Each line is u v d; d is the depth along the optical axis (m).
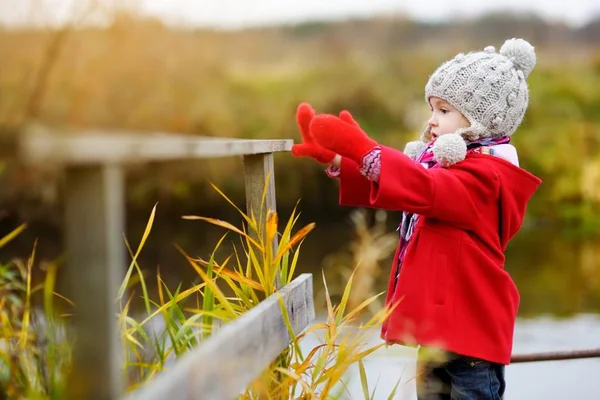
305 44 10.17
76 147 0.77
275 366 1.57
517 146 9.28
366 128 9.38
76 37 4.75
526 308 4.93
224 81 8.62
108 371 0.91
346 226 8.38
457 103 1.86
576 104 10.12
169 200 8.48
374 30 10.80
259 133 8.85
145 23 6.18
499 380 1.82
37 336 1.45
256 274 1.80
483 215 1.78
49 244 6.23
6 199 5.96
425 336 1.72
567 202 8.90
